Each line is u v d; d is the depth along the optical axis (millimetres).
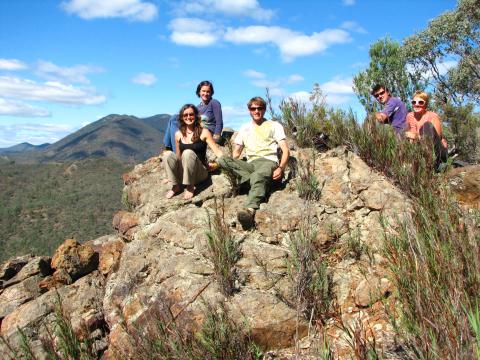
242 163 4016
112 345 3207
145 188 4836
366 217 3592
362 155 4113
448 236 2520
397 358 2365
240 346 2699
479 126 5828
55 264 4320
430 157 3707
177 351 2582
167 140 5051
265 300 3045
